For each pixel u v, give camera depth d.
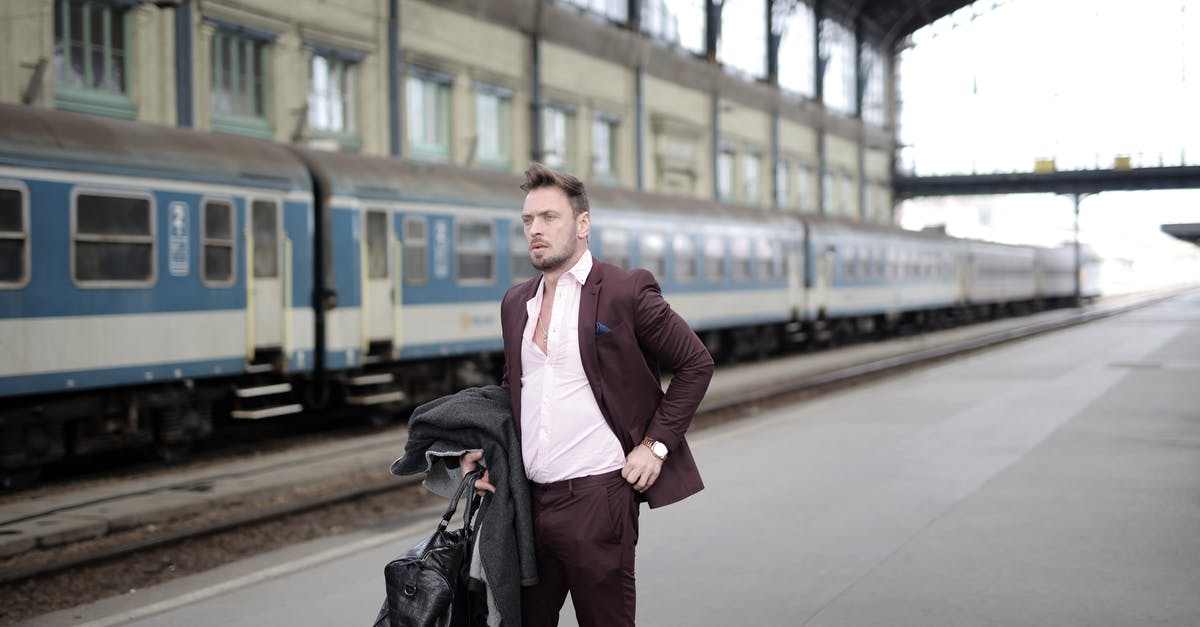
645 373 3.13
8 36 14.43
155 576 6.88
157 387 11.62
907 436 10.43
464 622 3.13
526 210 3.13
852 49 46.81
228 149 12.07
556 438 3.10
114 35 16.23
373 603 5.48
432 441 3.24
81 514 8.16
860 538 6.27
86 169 10.37
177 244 11.30
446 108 23.11
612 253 19.33
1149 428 10.41
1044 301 57.44
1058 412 11.88
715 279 23.17
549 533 3.12
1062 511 6.79
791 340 28.16
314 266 13.29
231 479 9.88
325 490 9.81
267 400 13.23
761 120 37.94
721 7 34.69
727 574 5.59
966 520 6.63
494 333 15.96
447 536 3.12
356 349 13.53
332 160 13.56
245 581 6.19
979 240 43.81
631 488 3.15
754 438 10.83
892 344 31.05
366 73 20.66
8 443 10.34
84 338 10.38
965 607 4.87
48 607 6.18
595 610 3.15
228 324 11.88
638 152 30.12
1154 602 4.86
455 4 22.81
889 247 33.56
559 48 26.69
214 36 17.69
